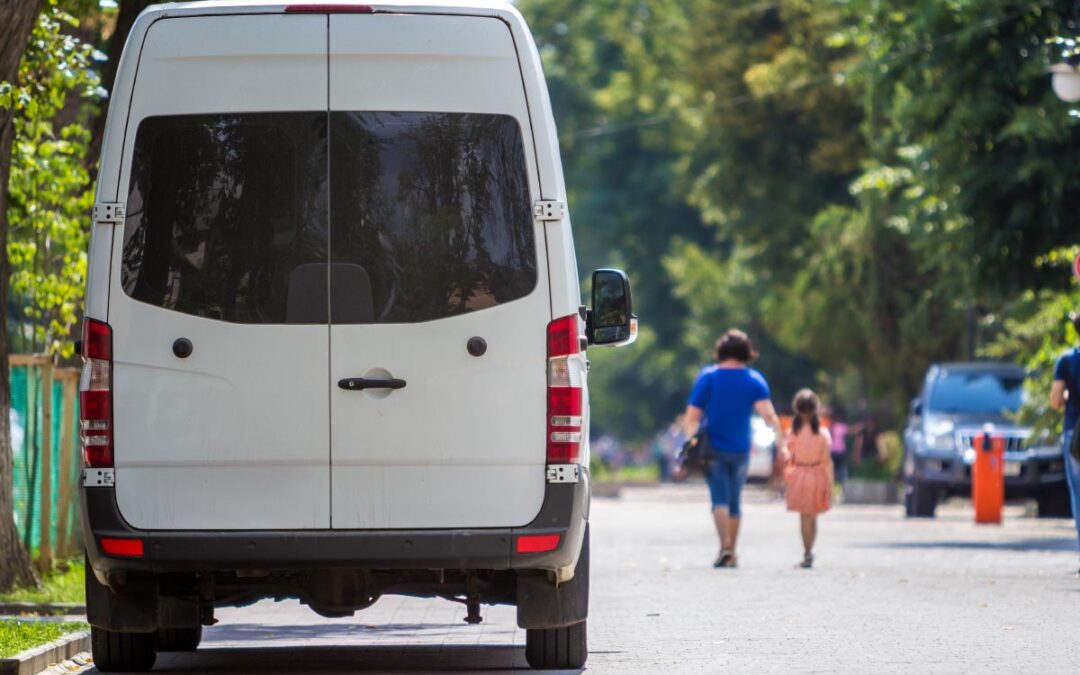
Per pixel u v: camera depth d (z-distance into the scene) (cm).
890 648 2859
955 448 8188
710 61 13025
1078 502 4238
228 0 2453
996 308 7919
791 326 11819
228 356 2422
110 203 2422
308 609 3853
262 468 2422
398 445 2423
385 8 2447
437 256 2436
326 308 2428
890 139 7838
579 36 18288
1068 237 6712
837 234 11038
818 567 4784
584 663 2698
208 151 2431
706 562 5091
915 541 6278
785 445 4906
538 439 2431
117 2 3844
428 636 3281
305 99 2436
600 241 18162
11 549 3819
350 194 2438
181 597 2567
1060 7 6631
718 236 13700
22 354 4412
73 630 3014
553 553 2428
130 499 2422
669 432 16925
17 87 3503
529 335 2433
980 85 6688
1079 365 4284
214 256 2428
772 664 2680
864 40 7325
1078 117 5575
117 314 2419
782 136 12850
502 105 2447
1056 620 3272
